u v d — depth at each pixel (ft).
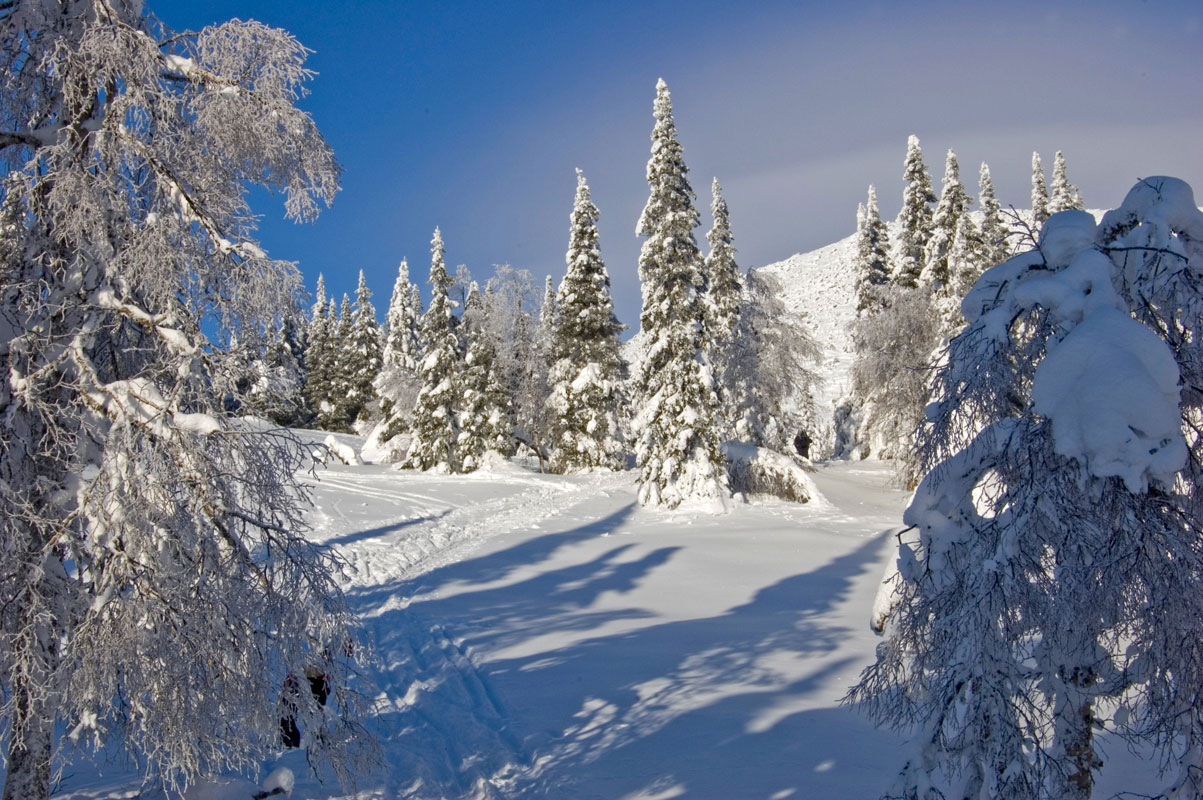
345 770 24.50
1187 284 16.79
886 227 168.04
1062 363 16.06
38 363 22.67
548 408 159.63
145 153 23.97
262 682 22.81
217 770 23.77
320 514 95.91
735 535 90.12
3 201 23.52
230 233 25.89
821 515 103.86
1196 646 15.93
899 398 123.24
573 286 153.99
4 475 21.53
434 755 31.12
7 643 20.27
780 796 26.68
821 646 47.80
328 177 27.37
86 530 22.00
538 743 32.27
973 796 18.12
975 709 17.69
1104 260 17.08
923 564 19.47
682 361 108.47
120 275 23.58
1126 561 15.79
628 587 67.05
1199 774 16.74
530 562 77.20
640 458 112.06
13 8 23.95
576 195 154.71
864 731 32.71
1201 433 16.62
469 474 141.38
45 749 21.90
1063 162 171.94
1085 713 18.22
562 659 45.34
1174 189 17.42
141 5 25.66
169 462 21.74
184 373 22.30
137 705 21.20
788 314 143.64
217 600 22.08
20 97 24.71
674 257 109.91
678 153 111.96
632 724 34.45
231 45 25.00
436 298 156.35
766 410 140.97
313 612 23.95
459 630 52.54
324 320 241.35
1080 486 16.33
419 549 82.07
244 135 25.32
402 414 189.16
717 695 38.17
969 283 123.85
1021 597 16.81
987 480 18.40
